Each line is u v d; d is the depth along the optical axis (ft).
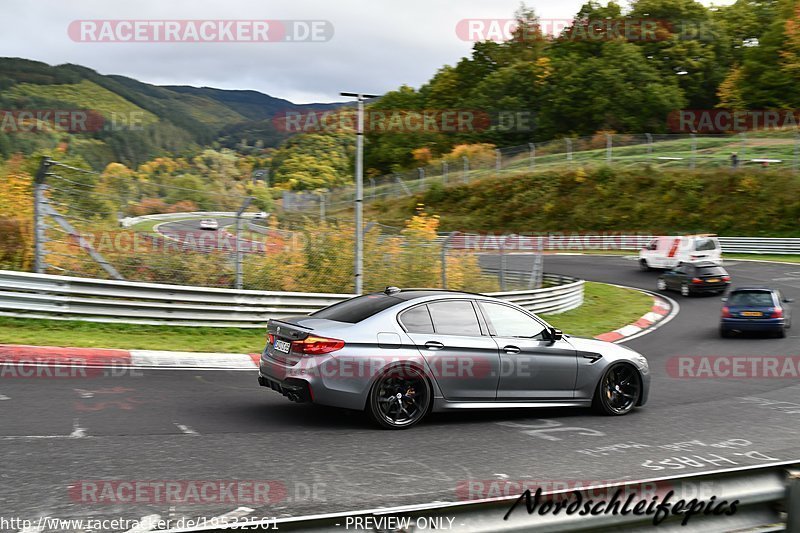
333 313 26.84
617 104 244.22
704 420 28.91
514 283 76.59
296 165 247.29
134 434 22.94
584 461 21.98
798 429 27.55
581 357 28.48
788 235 146.51
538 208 177.27
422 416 25.79
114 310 45.37
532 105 260.62
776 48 229.25
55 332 41.52
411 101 308.60
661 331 63.87
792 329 64.75
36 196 47.24
